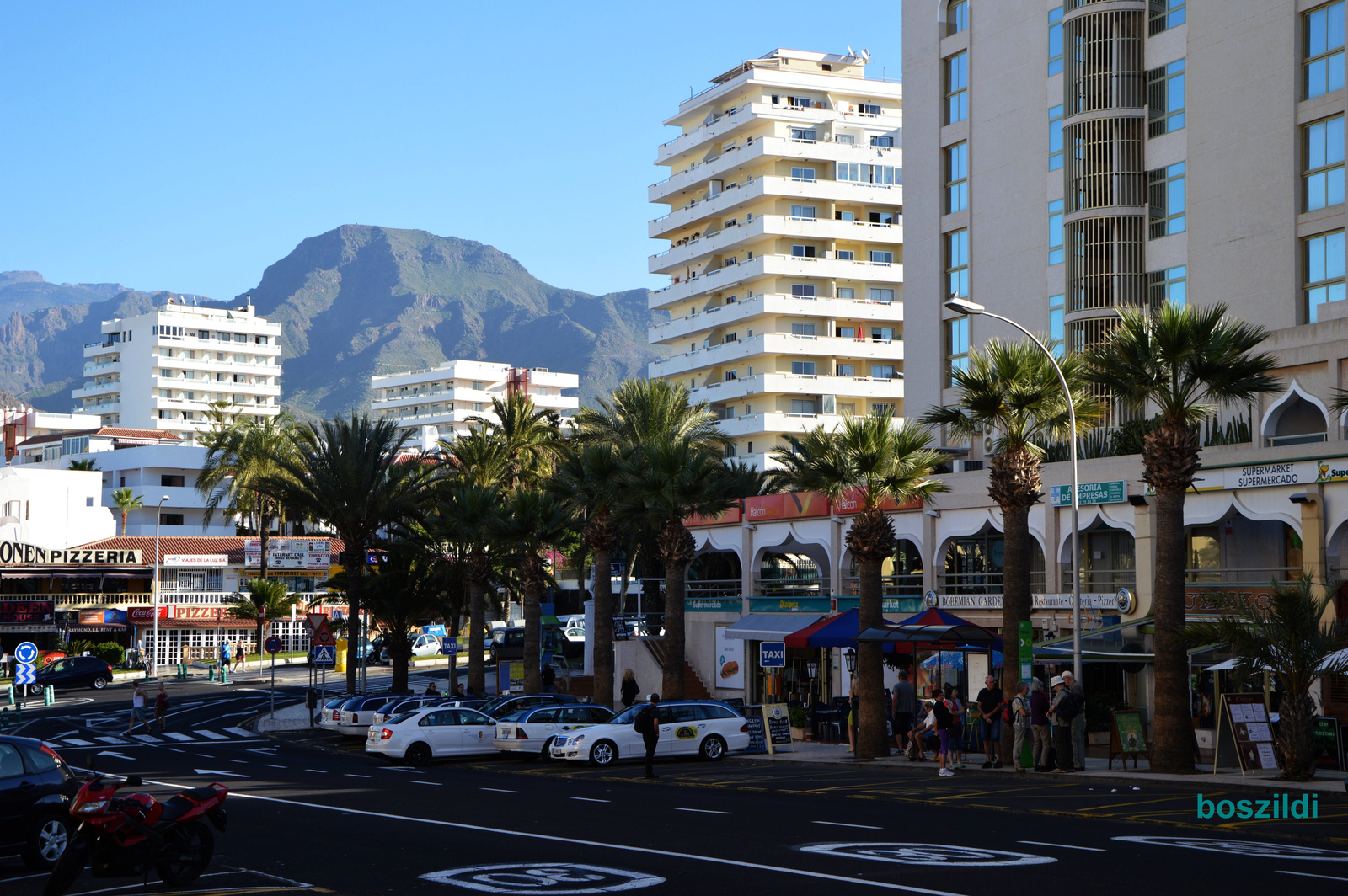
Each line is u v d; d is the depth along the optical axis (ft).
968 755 105.81
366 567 186.80
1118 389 88.12
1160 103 149.38
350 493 167.43
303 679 261.85
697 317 326.03
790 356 309.01
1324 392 108.17
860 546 107.45
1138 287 149.07
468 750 113.50
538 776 93.35
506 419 184.85
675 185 337.11
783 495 156.15
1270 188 135.44
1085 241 151.53
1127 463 114.83
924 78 180.96
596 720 114.42
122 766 104.32
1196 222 143.02
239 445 304.50
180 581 301.63
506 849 50.65
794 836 53.57
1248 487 104.83
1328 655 77.51
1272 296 134.31
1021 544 94.94
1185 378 86.58
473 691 165.17
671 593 129.49
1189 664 90.17
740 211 319.06
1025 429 98.89
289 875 45.60
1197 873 42.39
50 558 282.77
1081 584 126.21
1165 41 149.07
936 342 175.63
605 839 53.36
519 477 184.14
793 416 302.86
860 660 106.11
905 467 107.65
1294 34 133.69
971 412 98.84
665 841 52.29
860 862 45.52
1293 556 109.40
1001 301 165.48
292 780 89.20
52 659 242.17
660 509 128.77
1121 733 85.20
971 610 131.13
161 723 158.51
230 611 299.17
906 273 181.98
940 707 88.63
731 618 162.61
